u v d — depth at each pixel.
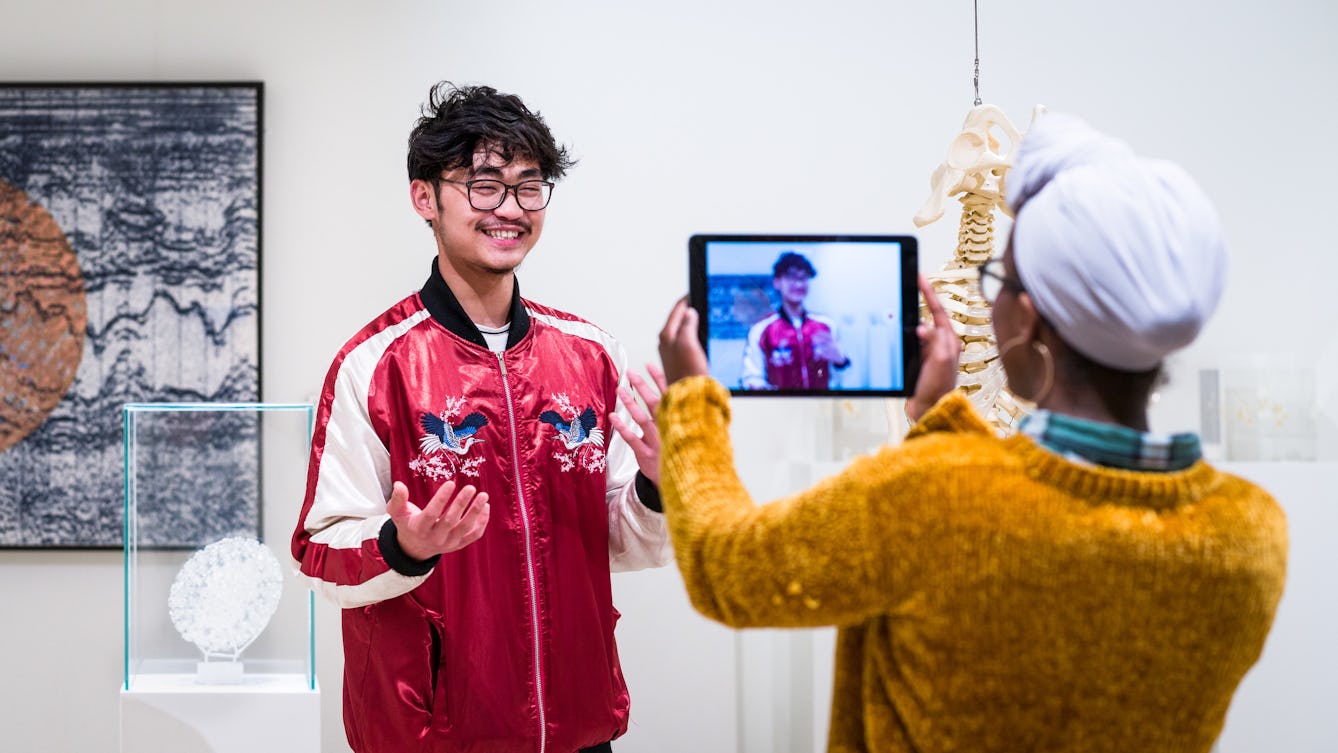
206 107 2.45
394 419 1.60
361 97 2.49
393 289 2.49
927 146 2.53
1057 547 0.84
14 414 2.47
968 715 0.88
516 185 1.63
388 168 2.49
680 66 2.52
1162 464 0.88
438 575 1.59
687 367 1.08
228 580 1.73
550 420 1.66
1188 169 2.55
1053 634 0.85
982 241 1.95
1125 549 0.84
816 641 2.12
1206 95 2.54
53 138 2.46
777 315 1.17
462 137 1.61
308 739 1.70
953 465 0.88
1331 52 2.55
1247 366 2.35
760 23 2.53
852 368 1.18
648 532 1.67
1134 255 0.85
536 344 1.70
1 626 2.49
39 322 2.46
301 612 1.74
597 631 1.65
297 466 1.76
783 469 2.19
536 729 1.59
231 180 2.46
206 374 2.46
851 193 2.53
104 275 2.46
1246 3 2.54
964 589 0.85
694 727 2.53
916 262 1.19
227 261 2.46
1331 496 2.26
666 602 2.53
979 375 1.86
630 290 2.51
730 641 2.53
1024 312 0.93
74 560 2.50
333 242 2.49
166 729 1.69
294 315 2.48
